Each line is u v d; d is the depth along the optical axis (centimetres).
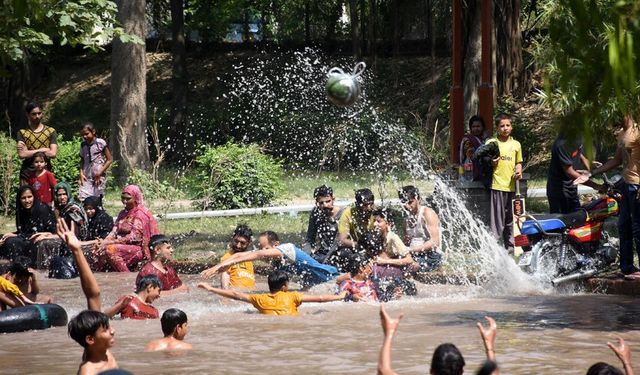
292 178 3064
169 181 2931
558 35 496
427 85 3791
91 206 1686
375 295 1230
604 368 575
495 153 1564
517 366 841
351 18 3894
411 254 1405
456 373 583
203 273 1221
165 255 1322
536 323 1057
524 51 3434
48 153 1783
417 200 1424
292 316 1122
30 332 1048
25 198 1697
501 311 1141
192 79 4244
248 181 2469
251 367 852
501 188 1568
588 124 473
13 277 1161
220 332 1024
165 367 855
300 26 4384
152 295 1125
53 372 848
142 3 3006
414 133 3170
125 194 1633
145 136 3044
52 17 1527
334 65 4041
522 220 1399
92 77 4394
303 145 3456
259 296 1138
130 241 1622
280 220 2216
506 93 3388
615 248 1304
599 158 2177
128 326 1063
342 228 1344
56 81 4397
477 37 3002
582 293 1281
